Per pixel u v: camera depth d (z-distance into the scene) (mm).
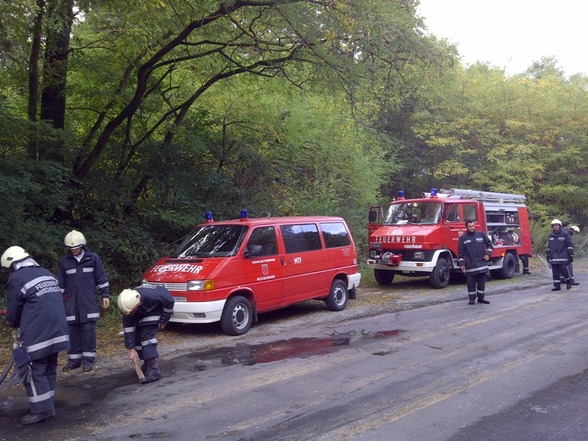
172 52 12742
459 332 8711
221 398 5754
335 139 18781
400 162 24953
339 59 11797
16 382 6094
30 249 9602
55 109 11805
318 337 8641
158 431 4902
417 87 13367
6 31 8812
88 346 7047
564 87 27688
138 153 13078
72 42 12742
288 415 5195
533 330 8758
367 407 5355
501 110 25703
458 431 4727
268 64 13008
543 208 25156
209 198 13812
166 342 8500
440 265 14180
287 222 10289
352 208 19531
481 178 24734
